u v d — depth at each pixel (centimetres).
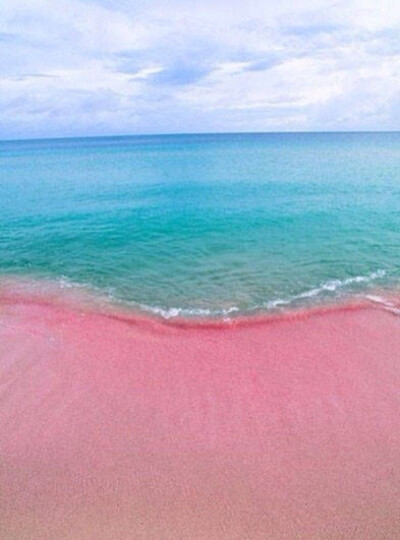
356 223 1992
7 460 575
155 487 530
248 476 546
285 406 687
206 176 4094
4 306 1118
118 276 1362
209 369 800
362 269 1377
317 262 1459
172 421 652
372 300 1125
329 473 550
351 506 503
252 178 3819
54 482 540
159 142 14150
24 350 878
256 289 1230
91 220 2194
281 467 560
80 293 1217
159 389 736
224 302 1141
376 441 607
